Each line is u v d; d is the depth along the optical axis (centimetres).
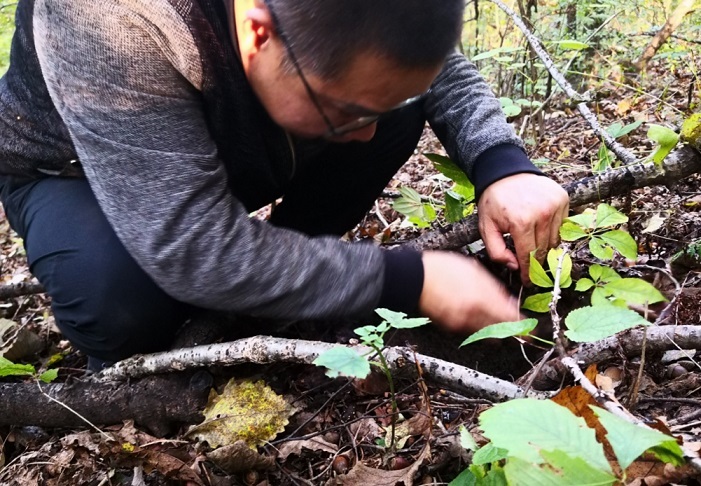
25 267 327
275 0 104
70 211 150
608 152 198
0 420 155
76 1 114
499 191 148
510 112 222
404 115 180
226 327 163
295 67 107
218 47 121
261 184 169
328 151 179
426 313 131
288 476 132
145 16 114
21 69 146
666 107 261
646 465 98
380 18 97
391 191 268
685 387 128
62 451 145
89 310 145
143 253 122
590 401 102
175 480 136
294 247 123
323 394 151
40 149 151
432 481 121
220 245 120
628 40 320
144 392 148
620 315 101
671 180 162
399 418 140
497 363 154
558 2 302
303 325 167
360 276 123
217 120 135
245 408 142
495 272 166
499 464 103
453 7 102
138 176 119
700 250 161
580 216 142
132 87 116
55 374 159
